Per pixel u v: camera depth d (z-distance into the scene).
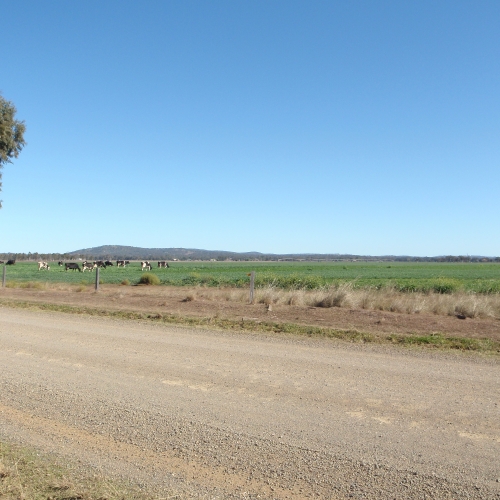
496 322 15.78
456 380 8.60
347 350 11.33
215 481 5.12
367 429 6.30
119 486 5.05
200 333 13.58
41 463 5.56
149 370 9.29
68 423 6.70
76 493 4.88
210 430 6.34
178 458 5.64
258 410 7.03
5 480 5.12
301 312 17.67
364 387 8.12
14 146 31.03
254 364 9.76
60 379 8.72
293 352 10.99
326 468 5.30
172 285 40.56
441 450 5.67
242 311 18.11
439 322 15.55
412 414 6.84
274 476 5.18
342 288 20.25
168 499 4.79
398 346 11.95
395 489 4.86
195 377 8.77
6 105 30.64
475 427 6.35
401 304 18.47
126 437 6.22
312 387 8.12
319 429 6.32
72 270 81.19
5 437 6.30
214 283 40.66
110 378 8.75
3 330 14.00
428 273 83.69
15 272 71.19
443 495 4.73
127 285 40.12
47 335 13.14
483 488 4.84
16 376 8.93
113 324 15.29
